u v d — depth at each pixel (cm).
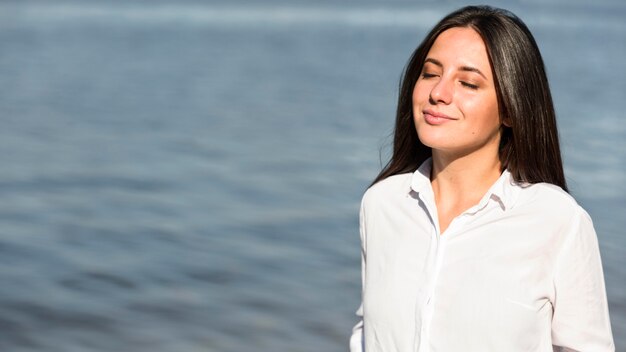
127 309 900
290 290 959
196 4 12888
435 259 242
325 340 827
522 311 233
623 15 13275
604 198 1362
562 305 240
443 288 239
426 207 251
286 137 1998
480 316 234
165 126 2150
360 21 8919
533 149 244
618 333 820
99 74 3309
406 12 12300
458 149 247
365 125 2181
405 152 271
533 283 235
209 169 1623
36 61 3672
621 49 5047
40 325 856
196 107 2506
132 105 2514
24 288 957
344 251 1105
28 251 1091
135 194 1408
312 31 6688
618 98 2716
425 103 249
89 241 1135
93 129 2070
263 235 1173
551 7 17600
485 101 243
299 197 1396
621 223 1209
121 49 4425
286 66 3809
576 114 2341
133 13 9056
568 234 237
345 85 3127
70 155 1738
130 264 1046
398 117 270
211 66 3747
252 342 822
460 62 243
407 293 246
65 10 9112
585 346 241
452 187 254
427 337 239
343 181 1522
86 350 801
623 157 1720
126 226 1212
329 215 1282
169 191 1431
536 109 244
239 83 3147
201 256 1079
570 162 1658
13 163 1639
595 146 1845
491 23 243
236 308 905
